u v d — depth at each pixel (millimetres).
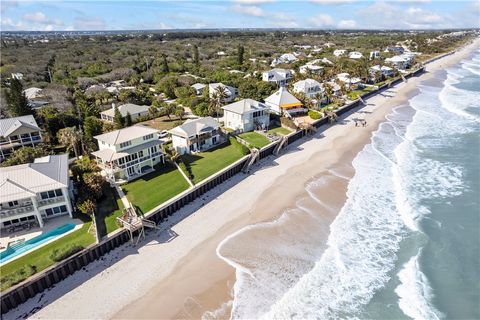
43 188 33938
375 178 46938
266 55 176000
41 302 27344
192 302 27406
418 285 28672
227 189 44938
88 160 47031
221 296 27922
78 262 30266
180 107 75062
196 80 103188
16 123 52750
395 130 67250
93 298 27781
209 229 36531
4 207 32969
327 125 72250
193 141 53250
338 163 52406
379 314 26109
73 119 62156
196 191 42156
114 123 63531
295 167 51438
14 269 28578
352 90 99125
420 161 52000
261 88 88500
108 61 144500
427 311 26266
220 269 30766
